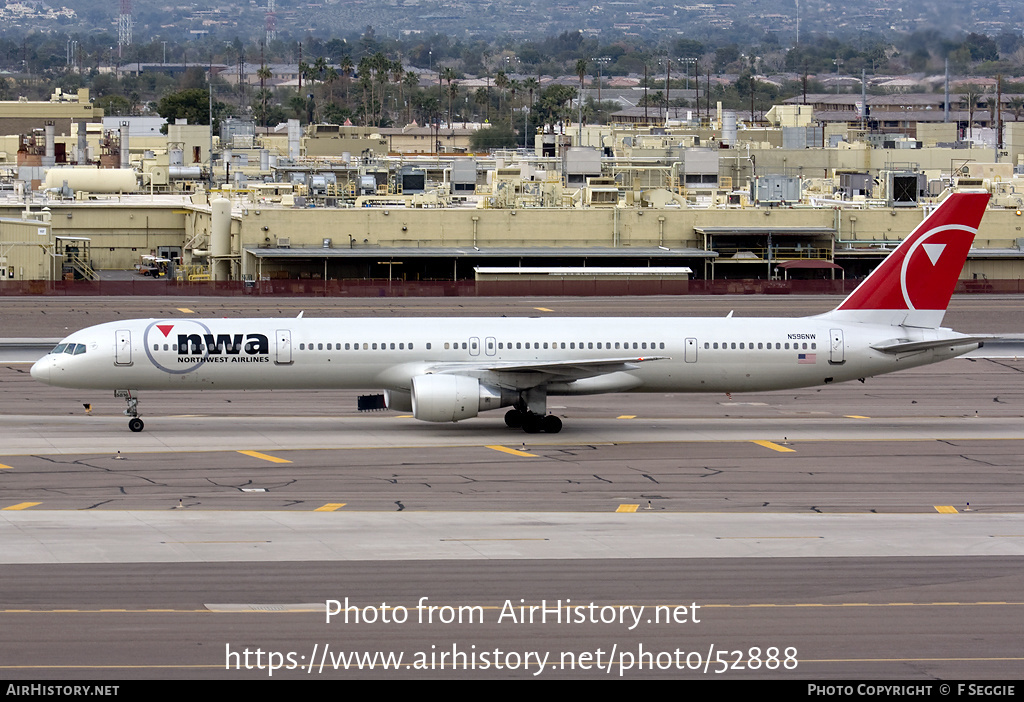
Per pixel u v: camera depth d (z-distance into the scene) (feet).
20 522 303.68
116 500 327.26
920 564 276.41
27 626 231.09
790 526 309.01
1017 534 303.27
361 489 343.87
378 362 435.53
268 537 292.40
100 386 425.28
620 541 292.61
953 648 225.76
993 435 440.45
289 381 434.71
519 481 356.38
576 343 443.32
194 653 219.41
